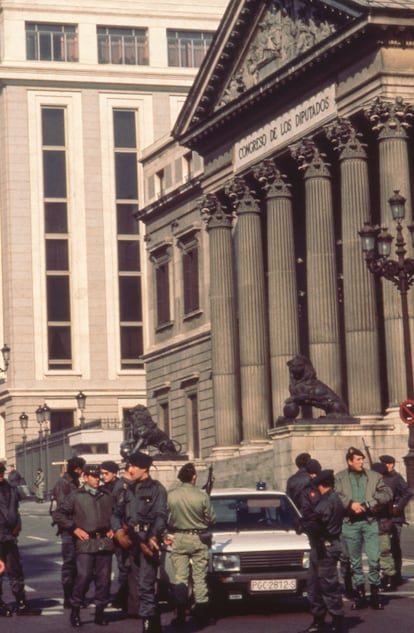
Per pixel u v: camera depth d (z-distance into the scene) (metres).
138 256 152.75
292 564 32.44
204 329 102.06
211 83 89.88
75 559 35.19
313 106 79.25
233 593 32.19
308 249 79.94
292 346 83.88
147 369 113.12
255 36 85.56
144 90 154.00
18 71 150.62
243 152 87.88
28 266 149.62
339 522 29.02
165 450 93.06
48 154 151.38
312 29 79.12
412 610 32.66
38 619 33.56
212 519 31.17
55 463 115.62
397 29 72.62
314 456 71.06
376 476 33.09
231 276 92.31
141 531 29.55
